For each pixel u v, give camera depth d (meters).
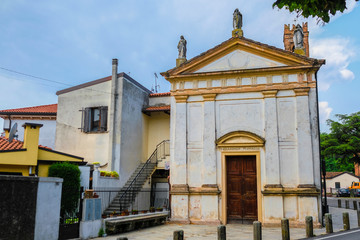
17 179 9.86
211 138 16.50
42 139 24.97
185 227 15.01
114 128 20.58
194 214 16.11
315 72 15.93
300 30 16.78
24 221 9.80
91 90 21.94
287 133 15.75
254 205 15.88
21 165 14.98
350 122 48.94
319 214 14.70
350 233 12.73
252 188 16.03
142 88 24.08
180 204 16.23
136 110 22.75
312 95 15.78
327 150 47.75
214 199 15.96
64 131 22.14
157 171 23.20
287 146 15.63
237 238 12.12
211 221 15.72
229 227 14.89
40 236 10.09
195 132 16.89
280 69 16.09
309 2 5.12
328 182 63.12
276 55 16.30
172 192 16.36
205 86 17.09
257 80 16.50
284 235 11.28
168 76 17.52
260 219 15.40
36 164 15.30
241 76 16.72
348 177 62.44
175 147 16.86
